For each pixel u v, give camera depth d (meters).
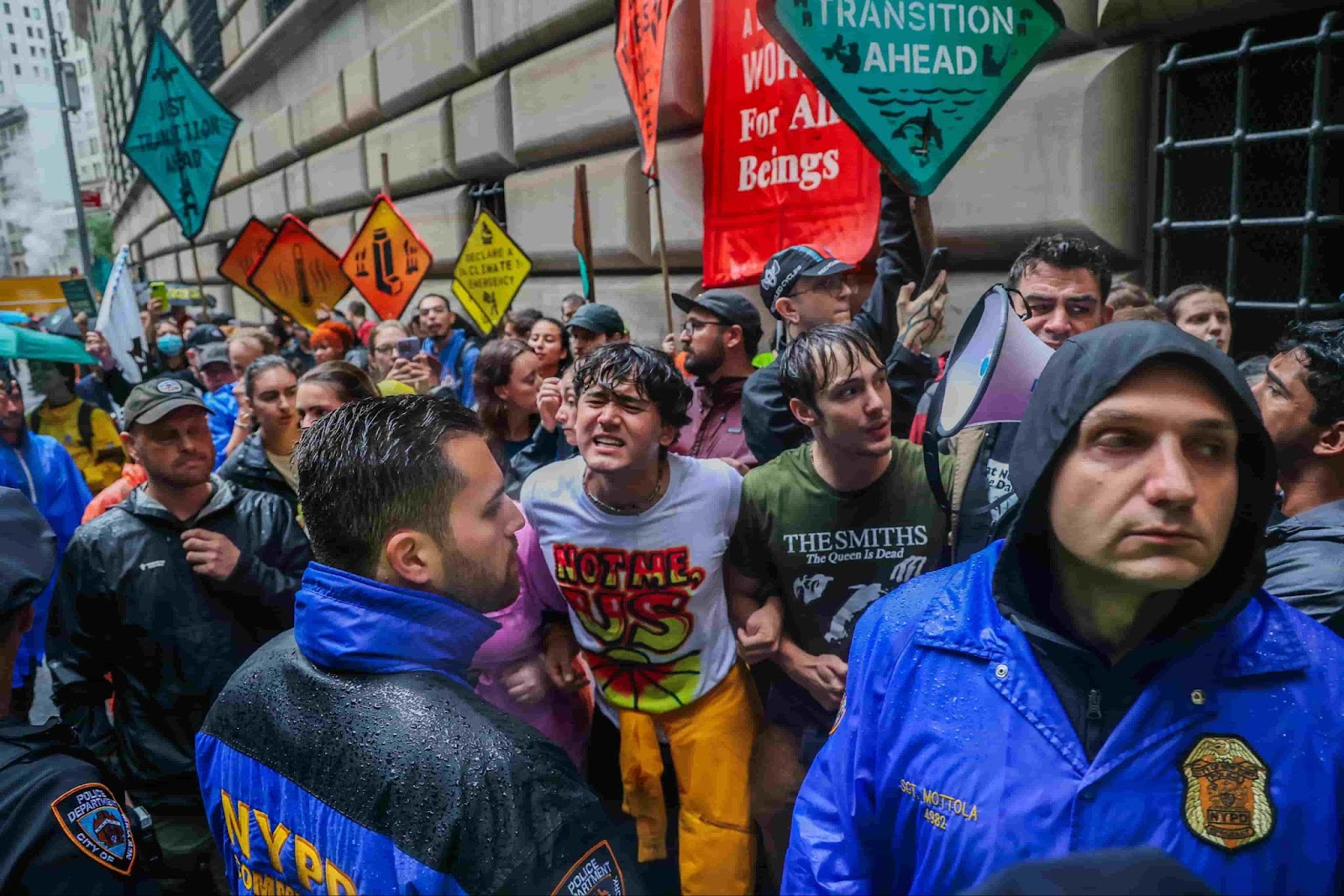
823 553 2.15
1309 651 0.97
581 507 2.20
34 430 5.19
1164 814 0.95
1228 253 3.27
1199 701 0.95
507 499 1.16
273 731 1.07
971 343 1.62
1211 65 3.25
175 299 15.77
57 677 2.33
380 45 9.75
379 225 6.38
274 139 13.87
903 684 1.10
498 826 0.92
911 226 2.99
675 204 5.65
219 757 1.14
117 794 1.24
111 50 23.47
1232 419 0.88
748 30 4.10
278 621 2.39
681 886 2.39
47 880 1.10
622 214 6.13
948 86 2.49
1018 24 2.50
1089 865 0.36
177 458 2.28
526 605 2.39
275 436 2.99
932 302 2.62
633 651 2.29
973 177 3.92
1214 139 3.27
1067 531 0.93
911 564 2.13
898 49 2.46
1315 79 2.93
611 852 0.98
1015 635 1.03
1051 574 1.03
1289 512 1.71
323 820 0.99
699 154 5.41
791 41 2.39
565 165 6.93
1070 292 2.23
